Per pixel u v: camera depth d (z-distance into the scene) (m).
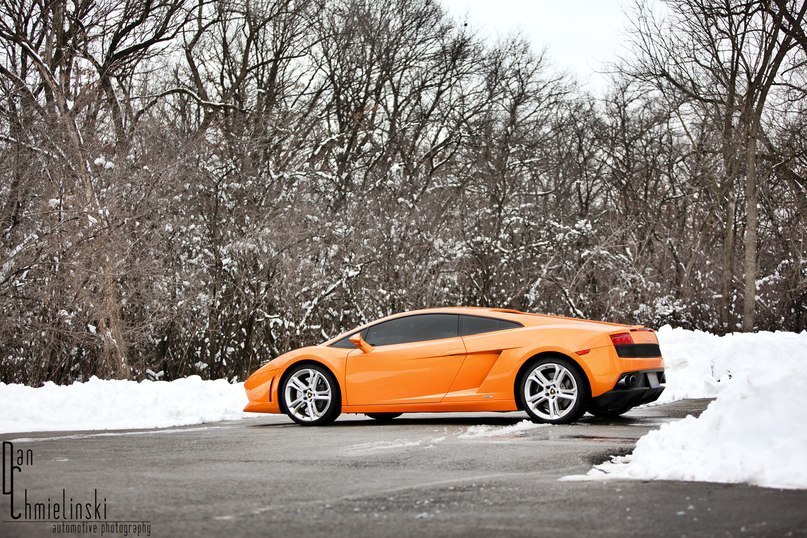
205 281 19.47
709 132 31.41
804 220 28.22
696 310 28.94
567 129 35.38
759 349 14.81
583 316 23.19
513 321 9.71
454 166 32.34
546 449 7.04
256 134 21.75
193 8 22.56
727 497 4.80
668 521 4.20
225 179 19.75
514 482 5.41
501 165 28.52
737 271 31.86
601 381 9.16
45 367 17.39
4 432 9.63
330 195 22.19
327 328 20.97
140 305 17.95
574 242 24.67
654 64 29.83
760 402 5.89
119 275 16.56
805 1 25.45
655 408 11.59
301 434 8.77
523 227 24.88
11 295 15.86
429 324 9.98
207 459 6.76
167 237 18.58
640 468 5.65
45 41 20.08
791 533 3.93
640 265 27.53
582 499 4.80
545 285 24.02
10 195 15.65
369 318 21.42
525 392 9.38
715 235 33.19
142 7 21.12
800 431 5.61
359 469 6.10
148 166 17.98
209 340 19.75
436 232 22.97
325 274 20.38
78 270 15.84
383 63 32.19
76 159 16.77
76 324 16.92
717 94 28.83
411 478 5.65
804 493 4.89
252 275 19.17
